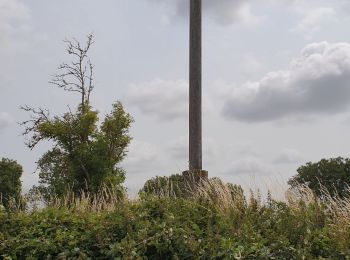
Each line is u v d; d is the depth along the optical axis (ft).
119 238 20.30
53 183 51.67
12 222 21.62
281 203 23.62
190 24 34.06
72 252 19.45
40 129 54.54
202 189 28.66
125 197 25.75
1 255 19.44
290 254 19.49
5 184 54.24
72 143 54.13
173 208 22.72
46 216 22.26
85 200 29.48
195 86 33.53
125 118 55.01
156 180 36.55
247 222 22.11
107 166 52.90
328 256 20.34
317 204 24.44
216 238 19.69
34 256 19.62
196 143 33.09
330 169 50.78
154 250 19.72
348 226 22.47
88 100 59.67
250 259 19.01
